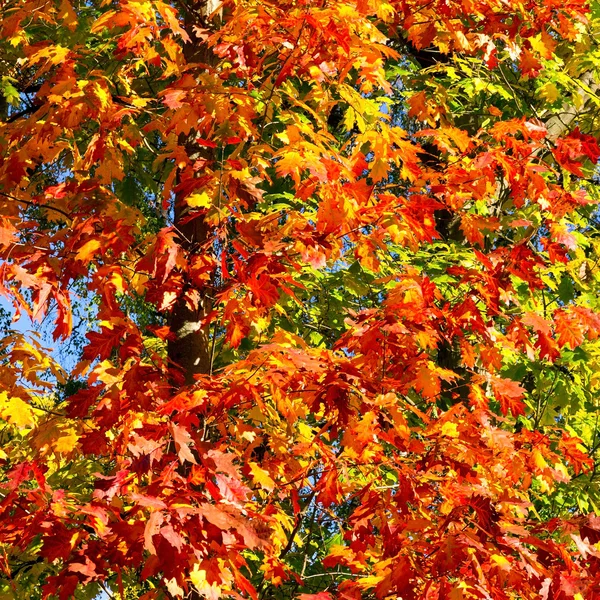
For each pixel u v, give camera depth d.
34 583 4.90
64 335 3.46
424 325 3.65
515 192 4.00
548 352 4.02
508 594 3.57
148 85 5.48
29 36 5.55
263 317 4.22
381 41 3.71
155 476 3.34
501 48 6.91
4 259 3.34
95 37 5.88
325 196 3.34
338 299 6.43
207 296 3.86
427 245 6.77
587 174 7.48
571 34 4.66
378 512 3.40
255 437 4.04
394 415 3.25
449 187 3.87
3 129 3.91
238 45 3.45
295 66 3.68
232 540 2.77
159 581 3.89
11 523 3.11
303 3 3.29
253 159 3.65
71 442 3.84
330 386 3.18
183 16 4.73
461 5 4.39
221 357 5.35
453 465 3.50
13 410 3.79
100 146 3.63
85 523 3.17
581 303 6.82
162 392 3.24
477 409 3.84
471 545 3.03
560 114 8.23
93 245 3.32
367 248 3.87
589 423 7.77
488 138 5.86
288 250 3.77
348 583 3.43
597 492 7.08
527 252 3.96
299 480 3.94
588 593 3.22
